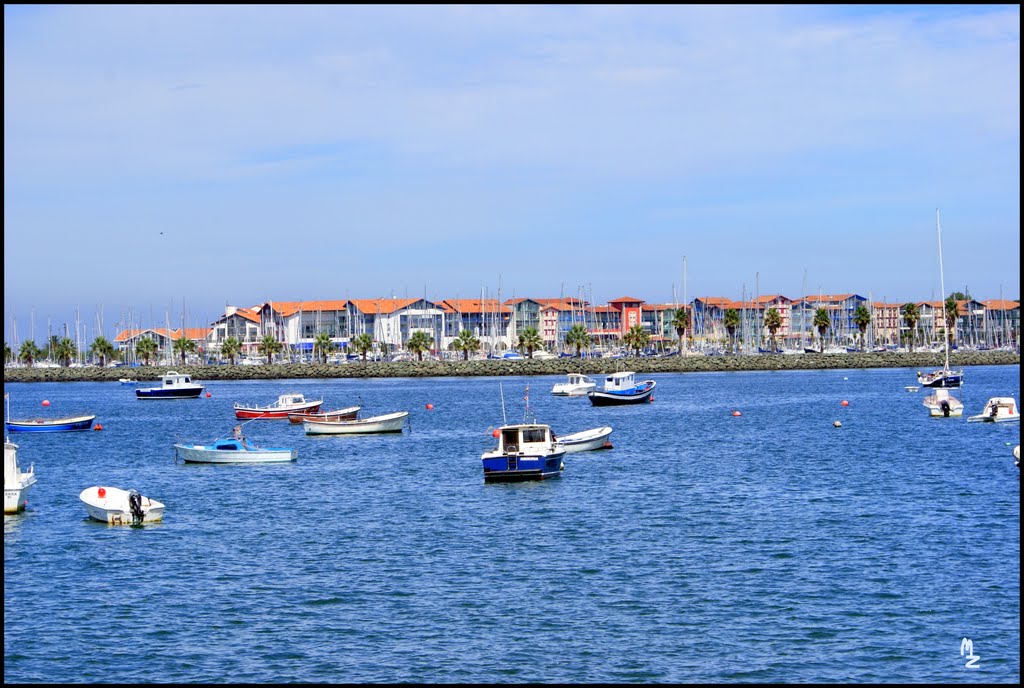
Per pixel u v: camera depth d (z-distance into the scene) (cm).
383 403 18262
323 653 4316
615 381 17275
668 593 4984
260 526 6650
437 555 5788
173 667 4194
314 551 5922
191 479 8838
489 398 19362
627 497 7475
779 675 4047
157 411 17525
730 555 5647
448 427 13512
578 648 4322
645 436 11819
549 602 4888
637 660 4194
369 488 8150
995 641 4325
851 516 6600
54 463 10306
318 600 4972
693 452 10169
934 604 4762
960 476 8156
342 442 11769
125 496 6988
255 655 4300
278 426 14250
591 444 10256
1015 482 7781
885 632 4441
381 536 6291
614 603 4856
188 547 6050
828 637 4394
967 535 6012
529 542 6059
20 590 5188
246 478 8850
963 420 12938
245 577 5372
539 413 15662
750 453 10031
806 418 13825
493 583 5212
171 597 5044
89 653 4341
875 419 13425
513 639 4431
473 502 7388
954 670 4072
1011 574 5184
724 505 7075
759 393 19112
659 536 6138
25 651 4369
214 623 4669
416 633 4512
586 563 5544
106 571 5525
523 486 8075
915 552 5634
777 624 4547
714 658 4203
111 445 12012
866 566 5366
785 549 5744
